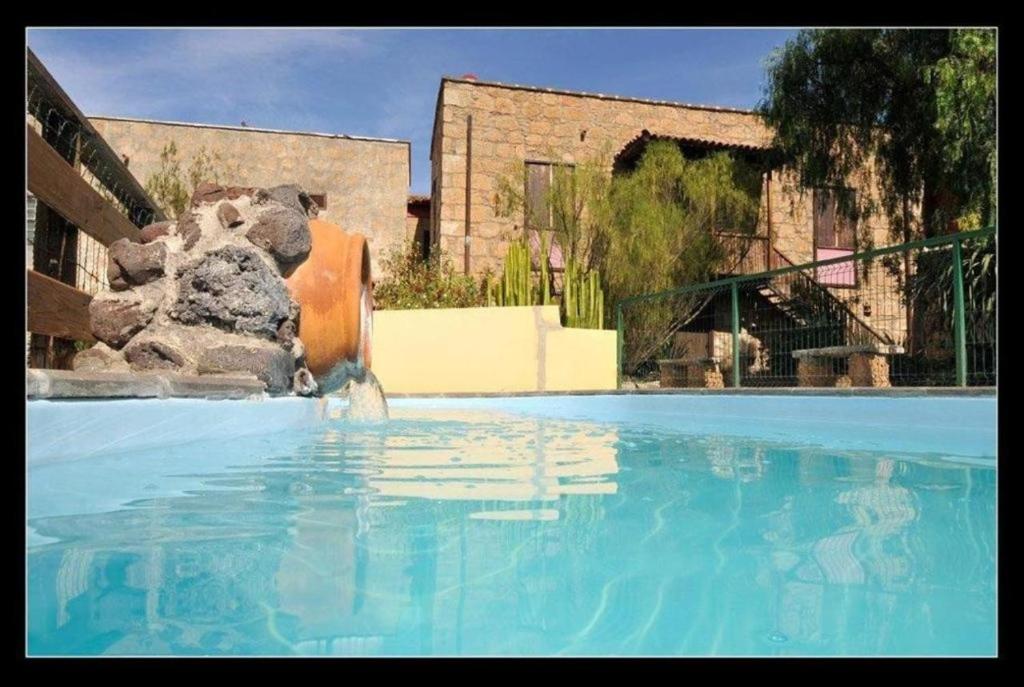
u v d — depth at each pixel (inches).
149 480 90.2
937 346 336.2
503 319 377.4
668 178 491.2
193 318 154.3
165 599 46.5
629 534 66.4
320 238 191.3
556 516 73.8
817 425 213.3
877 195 509.7
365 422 204.7
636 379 413.4
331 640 40.2
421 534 64.7
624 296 439.5
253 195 177.0
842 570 55.0
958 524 72.7
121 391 95.7
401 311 381.7
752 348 387.2
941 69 372.2
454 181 541.0
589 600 47.5
